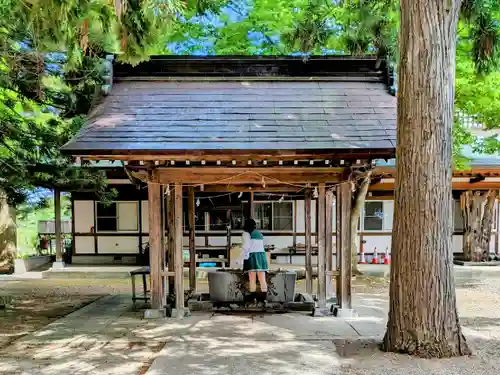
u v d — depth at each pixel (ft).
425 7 15.42
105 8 15.03
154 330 20.12
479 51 22.33
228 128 22.29
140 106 24.04
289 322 21.45
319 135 21.81
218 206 47.96
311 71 27.04
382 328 20.21
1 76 22.50
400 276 15.80
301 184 24.22
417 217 15.46
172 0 15.05
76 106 27.53
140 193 48.62
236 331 19.76
